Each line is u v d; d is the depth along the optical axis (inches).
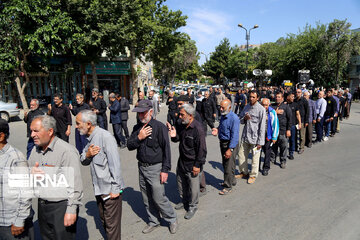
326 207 160.6
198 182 150.1
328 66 1110.4
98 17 630.5
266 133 213.9
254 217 149.5
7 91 855.7
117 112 304.2
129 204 168.4
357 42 1057.5
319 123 341.1
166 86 1587.1
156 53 882.1
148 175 128.0
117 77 993.5
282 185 197.2
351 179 207.5
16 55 561.3
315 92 903.7
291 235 130.6
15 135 402.3
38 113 208.8
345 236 129.3
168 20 826.2
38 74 850.1
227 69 2474.2
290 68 1216.2
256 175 203.3
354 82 1363.2
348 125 486.6
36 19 530.6
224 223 143.4
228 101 177.0
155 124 125.8
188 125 143.0
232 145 174.4
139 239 128.9
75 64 886.4
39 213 100.1
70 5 613.0
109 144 108.2
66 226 97.1
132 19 695.7
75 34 592.4
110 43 688.4
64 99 914.1
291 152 267.9
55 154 94.8
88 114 108.0
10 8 506.0
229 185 182.9
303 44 1136.8
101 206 117.3
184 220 147.5
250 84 964.6
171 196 179.9
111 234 114.0
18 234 93.3
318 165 246.2
